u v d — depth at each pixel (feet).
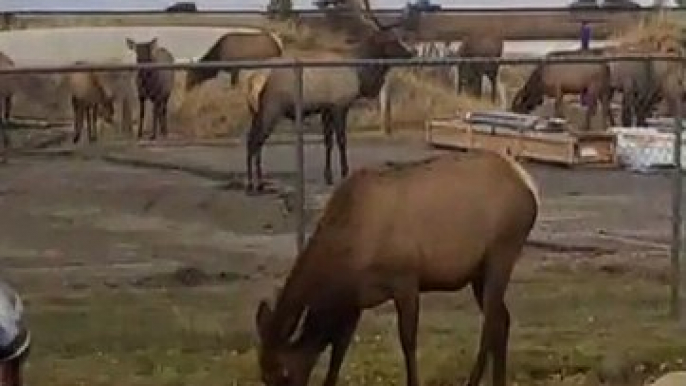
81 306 38.14
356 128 85.20
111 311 37.52
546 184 62.64
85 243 48.34
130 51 101.14
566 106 92.43
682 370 31.94
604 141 69.21
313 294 27.27
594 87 82.53
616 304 38.47
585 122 83.71
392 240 27.45
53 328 35.53
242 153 73.97
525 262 44.39
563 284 41.09
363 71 65.31
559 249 46.68
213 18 106.63
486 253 28.35
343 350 27.91
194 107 84.79
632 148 68.08
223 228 51.11
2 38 102.78
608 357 32.73
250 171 60.49
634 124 81.35
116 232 50.60
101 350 33.81
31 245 47.98
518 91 91.30
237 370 32.04
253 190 59.72
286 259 45.34
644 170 67.00
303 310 27.30
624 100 81.61
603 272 42.91
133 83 83.25
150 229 51.16
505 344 28.91
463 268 28.14
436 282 28.07
